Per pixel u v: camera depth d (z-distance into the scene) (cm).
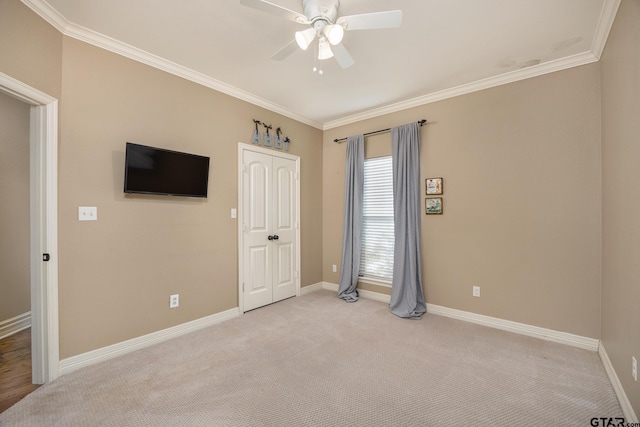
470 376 209
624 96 178
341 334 282
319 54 208
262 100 360
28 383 200
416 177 347
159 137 267
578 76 256
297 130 417
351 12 203
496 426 160
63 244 211
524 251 283
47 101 199
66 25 212
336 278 443
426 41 236
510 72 287
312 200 441
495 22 212
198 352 246
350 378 207
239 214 337
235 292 333
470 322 313
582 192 254
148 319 259
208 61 271
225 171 323
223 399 183
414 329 295
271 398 184
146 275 258
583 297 253
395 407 176
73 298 216
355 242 403
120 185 242
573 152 258
